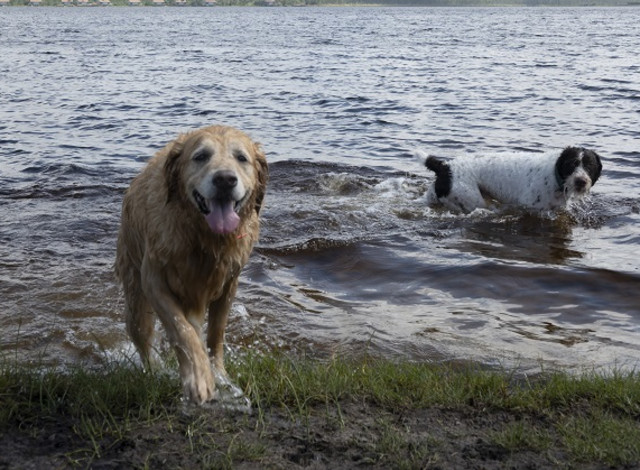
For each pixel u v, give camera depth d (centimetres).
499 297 752
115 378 483
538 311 716
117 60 3656
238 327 663
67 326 658
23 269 797
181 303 497
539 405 477
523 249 892
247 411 456
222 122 1803
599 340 648
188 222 476
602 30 7562
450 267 823
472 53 4088
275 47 4700
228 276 502
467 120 1808
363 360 599
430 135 1620
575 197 1051
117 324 669
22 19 11188
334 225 977
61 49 4450
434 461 402
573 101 2109
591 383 502
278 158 1396
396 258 857
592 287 767
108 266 816
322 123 1786
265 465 396
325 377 502
